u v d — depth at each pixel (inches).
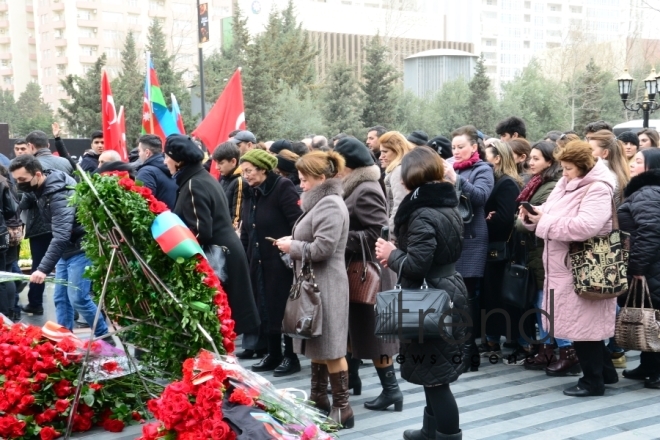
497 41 4589.1
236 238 211.9
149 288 146.6
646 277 211.2
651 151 217.3
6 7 3754.9
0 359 156.3
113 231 143.7
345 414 186.4
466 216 215.6
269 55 1491.1
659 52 2362.2
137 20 3230.8
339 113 1315.2
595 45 2449.6
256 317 213.0
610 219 200.4
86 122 1206.3
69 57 3149.6
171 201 256.8
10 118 2471.7
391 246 159.3
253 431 121.1
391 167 225.0
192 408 122.1
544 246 215.0
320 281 183.3
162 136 404.2
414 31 3959.2
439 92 1711.4
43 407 155.9
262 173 234.5
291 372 242.1
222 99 370.6
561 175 229.8
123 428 159.8
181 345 146.6
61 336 163.9
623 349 235.3
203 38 646.5
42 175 246.1
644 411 198.4
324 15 3501.5
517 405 205.5
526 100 1640.0
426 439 170.7
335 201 182.2
